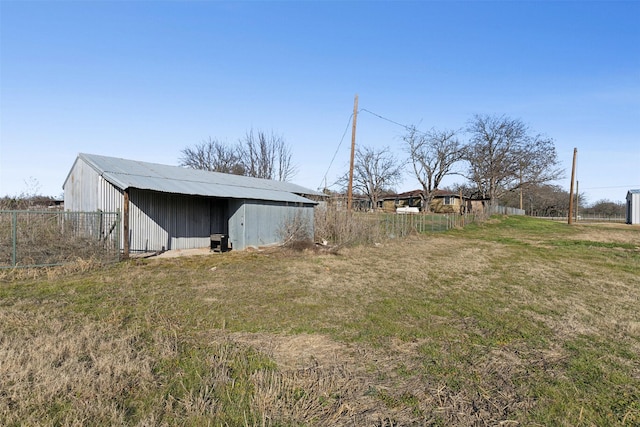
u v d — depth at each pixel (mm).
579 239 17734
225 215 15312
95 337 4043
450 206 48406
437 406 2859
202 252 12500
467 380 3293
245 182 17672
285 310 5391
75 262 8562
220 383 3102
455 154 42562
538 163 39688
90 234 9586
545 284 7504
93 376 3100
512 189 42719
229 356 3717
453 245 14867
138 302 5691
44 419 2512
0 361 3295
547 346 4129
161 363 3488
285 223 14422
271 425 2545
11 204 14695
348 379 3256
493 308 5648
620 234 20734
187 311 5242
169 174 13883
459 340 4289
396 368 3521
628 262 10719
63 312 5086
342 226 15086
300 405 2807
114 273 8117
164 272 8328
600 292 6844
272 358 3688
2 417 2504
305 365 3557
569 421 2676
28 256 8383
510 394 3055
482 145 41531
